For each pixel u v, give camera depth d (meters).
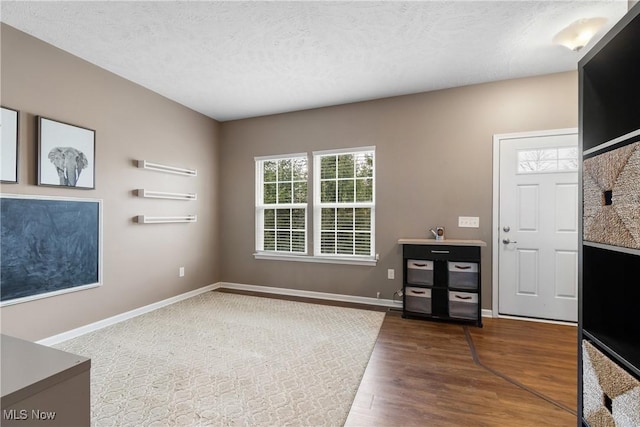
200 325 3.00
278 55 2.72
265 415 1.67
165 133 3.65
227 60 2.80
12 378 0.63
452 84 3.31
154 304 3.49
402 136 3.60
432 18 2.19
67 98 2.65
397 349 2.48
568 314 3.02
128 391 1.88
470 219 3.33
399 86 3.36
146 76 3.12
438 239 3.32
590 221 1.07
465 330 2.88
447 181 3.42
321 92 3.52
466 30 2.33
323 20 2.22
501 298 3.24
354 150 3.81
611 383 0.95
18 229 2.33
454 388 1.92
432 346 2.53
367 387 1.94
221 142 4.54
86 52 2.66
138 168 3.31
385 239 3.67
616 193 0.91
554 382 1.99
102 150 2.94
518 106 3.16
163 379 2.02
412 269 3.23
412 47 2.58
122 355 2.36
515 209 3.18
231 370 2.14
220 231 4.54
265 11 2.12
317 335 2.76
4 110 2.24
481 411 1.70
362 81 3.23
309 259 4.04
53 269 2.54
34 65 2.42
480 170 3.29
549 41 2.47
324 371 2.13
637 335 1.04
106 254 2.97
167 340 2.64
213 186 4.44
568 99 3.00
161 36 2.42
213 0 2.00
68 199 2.66
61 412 0.68
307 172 4.08
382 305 3.69
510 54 2.68
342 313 3.38
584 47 2.55
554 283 3.06
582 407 1.12
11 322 2.30
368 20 2.22
